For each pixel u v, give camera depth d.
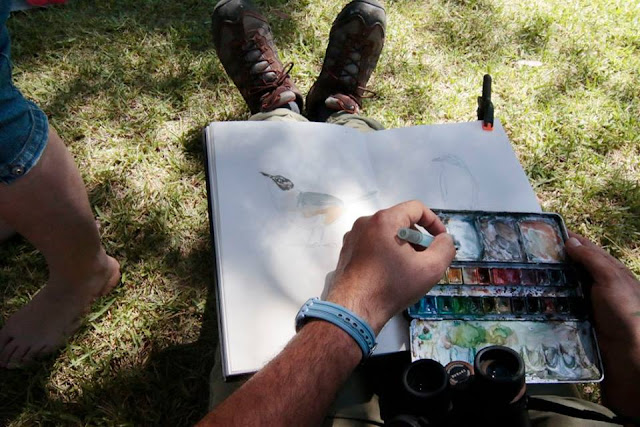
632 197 1.71
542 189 1.73
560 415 0.91
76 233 1.21
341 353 0.77
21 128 1.00
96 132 1.72
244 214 1.02
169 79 1.85
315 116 1.83
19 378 1.34
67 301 1.36
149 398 1.34
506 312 0.97
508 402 0.76
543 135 1.83
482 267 0.99
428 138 1.20
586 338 0.96
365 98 1.89
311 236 1.02
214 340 1.42
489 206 1.14
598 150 1.82
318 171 1.09
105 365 1.36
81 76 1.83
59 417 1.29
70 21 1.96
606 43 2.12
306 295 0.96
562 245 1.03
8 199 1.06
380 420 0.94
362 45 1.74
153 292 1.48
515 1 2.23
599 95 1.94
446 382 0.79
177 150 1.71
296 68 1.95
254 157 1.08
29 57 1.87
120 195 1.61
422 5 2.17
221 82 1.87
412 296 0.84
